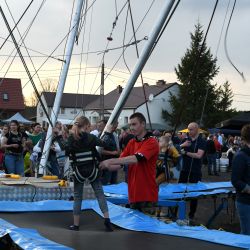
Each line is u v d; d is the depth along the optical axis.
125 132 12.65
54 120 8.63
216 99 42.69
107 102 54.09
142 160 5.05
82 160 4.91
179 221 5.32
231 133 28.58
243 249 3.96
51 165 9.94
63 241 4.21
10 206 5.57
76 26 8.85
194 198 7.54
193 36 29.66
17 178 7.34
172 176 8.37
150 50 6.30
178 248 4.02
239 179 5.39
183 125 47.03
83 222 5.18
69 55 8.84
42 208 5.64
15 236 3.86
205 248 4.00
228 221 9.09
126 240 4.32
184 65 40.28
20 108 51.62
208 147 19.45
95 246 4.06
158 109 54.12
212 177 18.67
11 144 9.62
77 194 4.97
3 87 52.22
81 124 4.93
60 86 8.80
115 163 4.97
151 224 4.96
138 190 5.24
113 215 5.27
